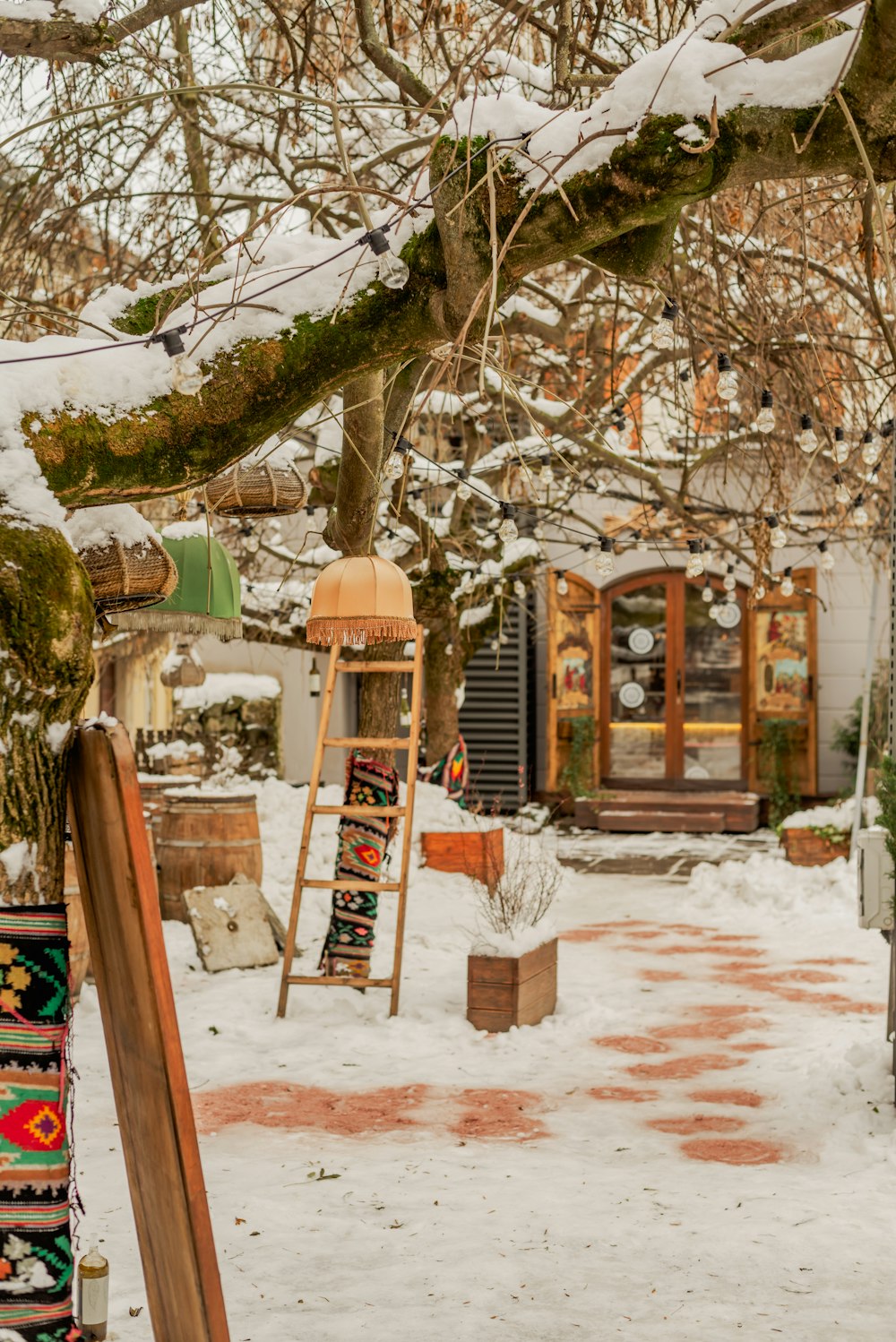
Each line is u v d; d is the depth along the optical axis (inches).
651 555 799.7
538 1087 277.0
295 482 249.8
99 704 748.6
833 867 547.2
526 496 530.9
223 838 421.7
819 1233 191.6
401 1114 257.1
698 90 127.3
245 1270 179.0
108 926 108.1
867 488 414.3
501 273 138.3
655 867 631.8
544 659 835.4
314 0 299.6
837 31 136.6
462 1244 187.9
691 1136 242.7
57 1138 106.2
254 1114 257.4
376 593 293.9
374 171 391.9
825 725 791.1
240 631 338.3
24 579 108.0
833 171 133.5
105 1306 139.6
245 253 148.6
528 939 331.3
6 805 106.1
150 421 129.7
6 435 117.6
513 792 804.6
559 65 231.8
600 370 407.5
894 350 134.3
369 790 365.4
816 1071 278.5
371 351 143.5
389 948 422.9
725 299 357.7
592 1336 158.1
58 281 401.1
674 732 813.2
